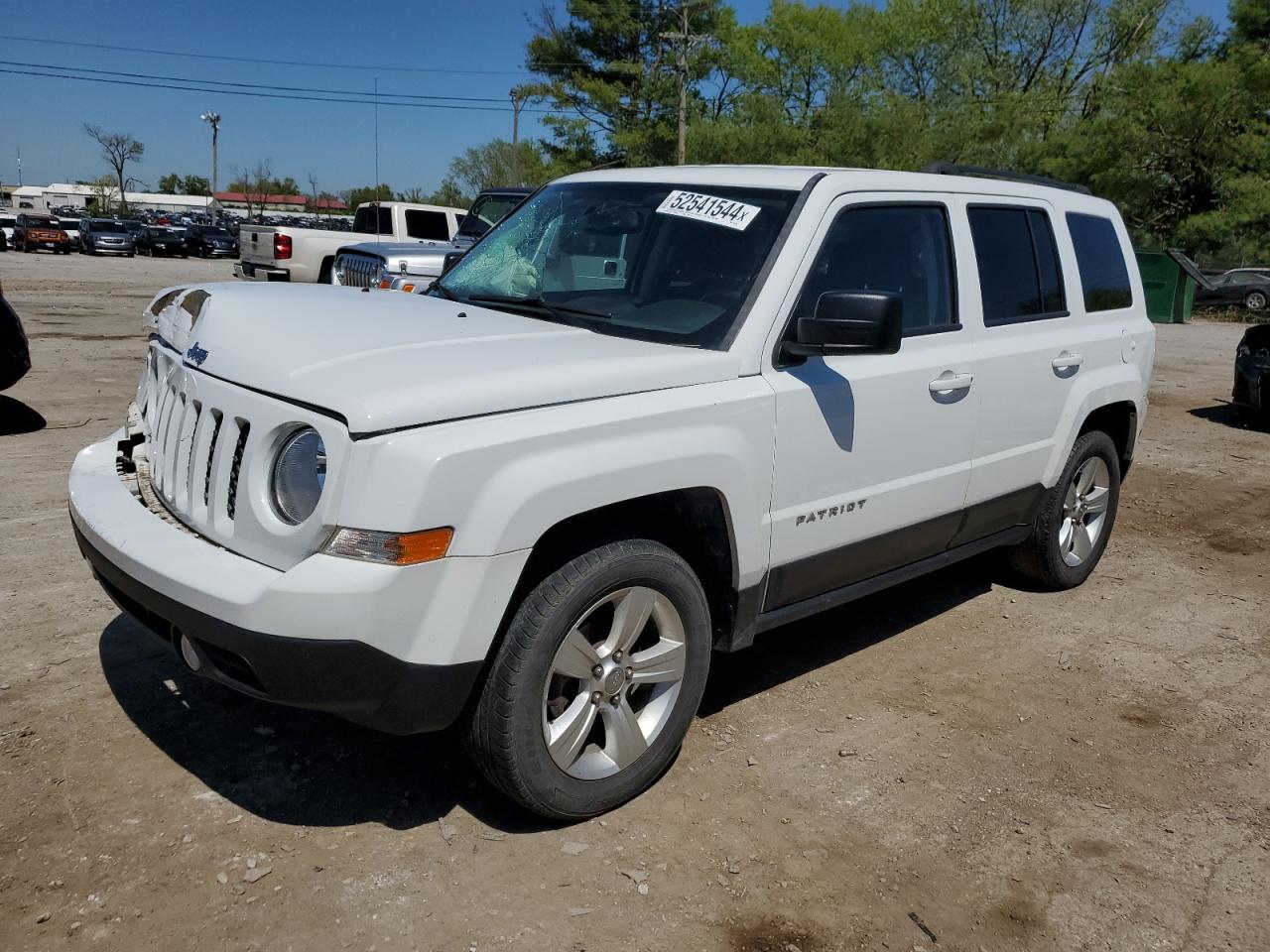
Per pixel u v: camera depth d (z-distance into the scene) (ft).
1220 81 109.91
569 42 163.84
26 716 11.35
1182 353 59.21
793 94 159.84
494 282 13.37
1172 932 9.16
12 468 20.93
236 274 53.26
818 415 11.39
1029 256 15.26
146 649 13.10
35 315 51.52
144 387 12.32
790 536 11.46
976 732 12.59
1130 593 17.94
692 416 10.14
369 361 9.23
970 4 151.53
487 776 9.66
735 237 11.75
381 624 8.31
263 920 8.51
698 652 10.75
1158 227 118.83
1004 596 17.48
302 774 10.66
